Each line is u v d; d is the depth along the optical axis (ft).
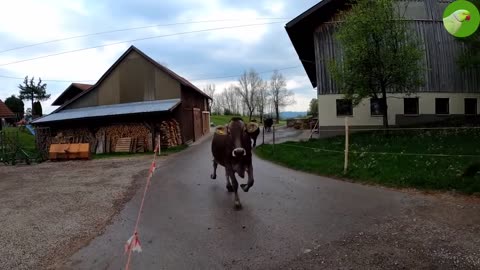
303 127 122.01
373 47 53.52
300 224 19.90
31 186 38.37
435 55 70.13
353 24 54.29
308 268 14.47
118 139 78.18
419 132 57.31
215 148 27.58
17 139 71.77
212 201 26.23
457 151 37.19
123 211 25.30
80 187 35.88
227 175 28.68
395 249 15.60
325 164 37.83
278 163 44.70
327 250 16.07
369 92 56.54
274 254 16.07
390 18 53.88
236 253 16.46
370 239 16.96
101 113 79.56
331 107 70.69
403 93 68.13
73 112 87.97
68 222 23.26
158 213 24.03
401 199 23.56
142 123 77.56
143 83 85.40
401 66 53.26
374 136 58.18
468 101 71.56
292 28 73.72
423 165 31.04
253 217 21.70
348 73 56.08
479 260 14.02
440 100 70.90
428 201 22.54
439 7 71.20
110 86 88.02
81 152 66.13
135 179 38.78
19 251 18.44
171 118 79.71
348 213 21.38
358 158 37.83
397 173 29.43
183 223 21.44
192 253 16.80
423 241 16.21
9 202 30.30
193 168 43.80
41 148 81.97
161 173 41.63
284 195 26.91
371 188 27.55
